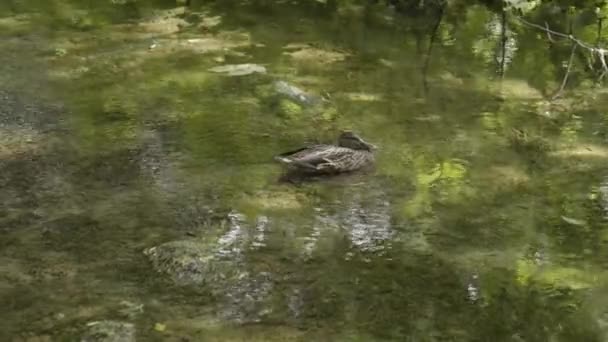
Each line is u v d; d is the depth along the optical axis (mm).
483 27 11734
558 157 7176
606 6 12539
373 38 11094
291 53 10273
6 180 6574
